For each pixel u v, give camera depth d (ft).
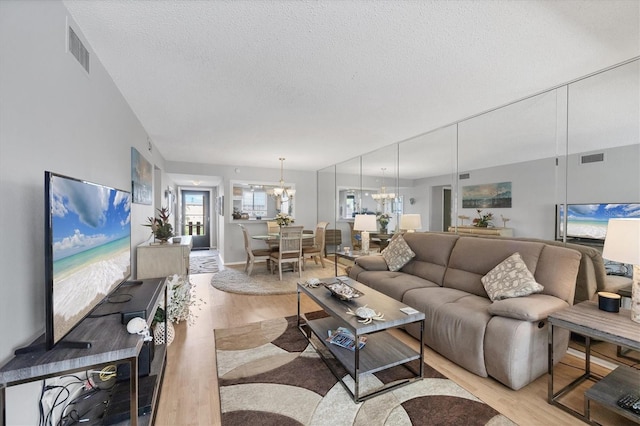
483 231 10.48
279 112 9.81
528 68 6.86
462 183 11.11
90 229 4.42
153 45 5.88
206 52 6.15
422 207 12.92
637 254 4.94
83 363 3.41
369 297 7.66
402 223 13.35
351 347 6.88
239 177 21.15
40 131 4.14
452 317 7.00
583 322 5.21
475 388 6.04
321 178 23.08
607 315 5.53
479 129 10.25
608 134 7.54
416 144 13.07
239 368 6.82
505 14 4.93
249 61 6.52
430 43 5.82
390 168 14.94
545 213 8.75
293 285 14.52
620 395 4.93
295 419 5.14
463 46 5.92
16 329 3.59
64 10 4.73
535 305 6.07
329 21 5.12
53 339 3.35
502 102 8.93
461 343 6.72
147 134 12.30
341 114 10.02
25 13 3.79
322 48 5.99
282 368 6.84
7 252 3.45
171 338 7.93
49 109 4.37
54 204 3.39
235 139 13.48
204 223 30.99
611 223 5.51
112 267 5.40
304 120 10.68
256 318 10.18
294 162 19.81
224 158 18.33
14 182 3.59
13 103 3.56
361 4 4.67
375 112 9.80
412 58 6.39
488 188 10.27
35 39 4.00
